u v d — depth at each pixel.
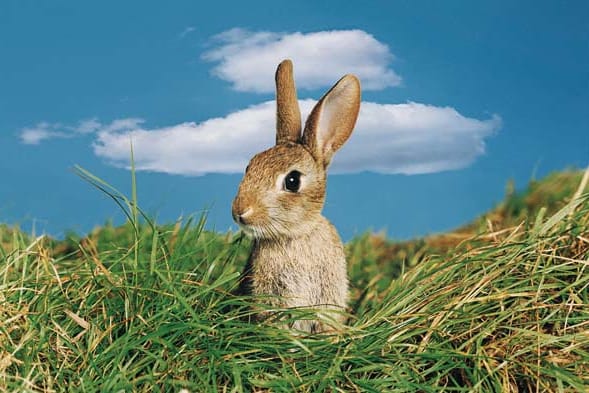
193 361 0.44
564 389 0.44
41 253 0.53
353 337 0.48
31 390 0.41
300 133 0.59
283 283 0.54
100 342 0.46
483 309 0.49
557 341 0.46
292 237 0.54
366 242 0.89
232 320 0.50
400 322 0.50
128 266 0.56
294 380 0.44
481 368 0.45
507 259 0.52
